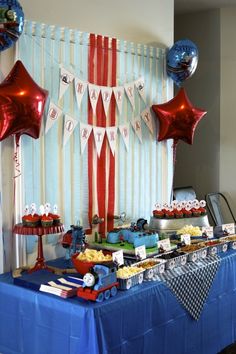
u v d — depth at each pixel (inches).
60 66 116.6
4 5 97.3
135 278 96.5
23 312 93.6
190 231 128.7
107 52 128.2
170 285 101.3
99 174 128.2
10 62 107.3
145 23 141.3
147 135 142.3
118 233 121.3
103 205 129.9
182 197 177.9
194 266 111.6
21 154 110.0
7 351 97.3
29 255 112.8
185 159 210.7
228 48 198.2
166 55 147.3
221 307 119.0
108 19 130.2
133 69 136.6
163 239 123.3
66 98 118.6
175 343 103.4
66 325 86.4
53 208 115.7
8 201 109.4
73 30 119.5
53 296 89.3
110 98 129.3
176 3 190.1
